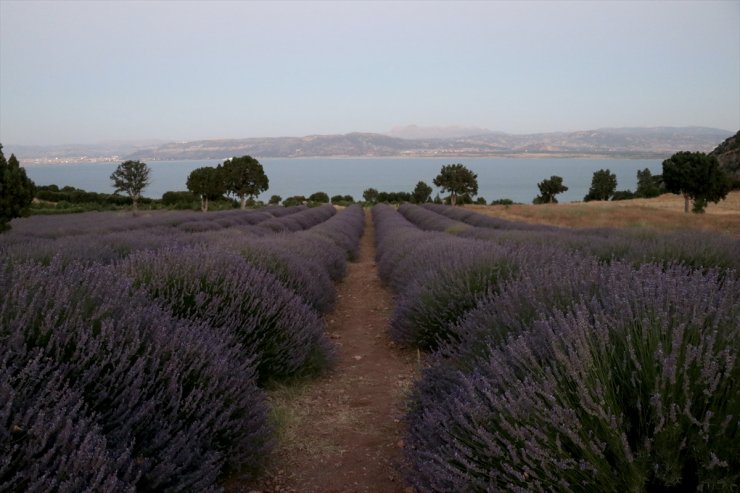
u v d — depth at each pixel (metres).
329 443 3.89
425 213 36.06
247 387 3.59
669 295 2.71
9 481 1.91
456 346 4.14
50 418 2.18
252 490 3.19
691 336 2.34
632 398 2.23
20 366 2.47
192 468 2.72
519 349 2.68
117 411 2.58
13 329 2.71
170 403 2.87
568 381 2.32
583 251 9.23
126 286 3.87
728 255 7.86
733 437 1.88
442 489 2.34
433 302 6.22
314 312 6.98
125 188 45.94
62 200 61.34
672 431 1.90
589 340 2.43
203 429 2.99
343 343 7.12
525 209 49.72
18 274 3.43
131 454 2.51
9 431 2.02
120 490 2.12
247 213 36.66
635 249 8.77
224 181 52.41
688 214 38.75
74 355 2.71
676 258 7.59
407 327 6.45
